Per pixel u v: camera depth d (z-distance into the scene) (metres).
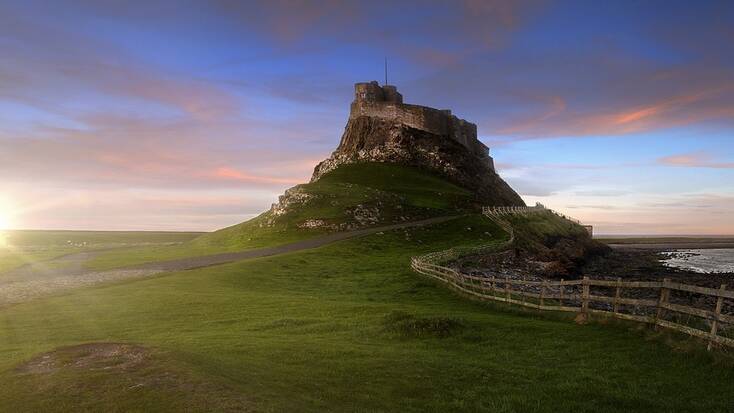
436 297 35.66
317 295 38.00
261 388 12.88
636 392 14.09
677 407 13.00
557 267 67.75
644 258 129.50
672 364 16.38
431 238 87.81
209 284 41.69
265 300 33.25
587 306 23.61
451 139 193.12
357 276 50.47
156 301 33.19
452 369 16.45
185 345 19.45
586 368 16.58
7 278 55.16
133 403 10.98
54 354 14.20
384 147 178.38
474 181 174.12
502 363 17.39
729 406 12.88
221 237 110.38
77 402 11.07
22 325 27.52
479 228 96.06
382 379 15.27
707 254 159.12
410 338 21.70
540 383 15.12
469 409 13.05
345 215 102.38
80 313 30.28
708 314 17.00
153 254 87.25
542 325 22.86
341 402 13.09
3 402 11.17
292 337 22.03
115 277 51.41
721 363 15.66
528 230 107.50
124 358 13.77
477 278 33.25
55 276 55.19
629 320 20.97
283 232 97.19
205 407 10.88
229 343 19.92
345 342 20.83
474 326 23.09
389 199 115.00
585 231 157.00
